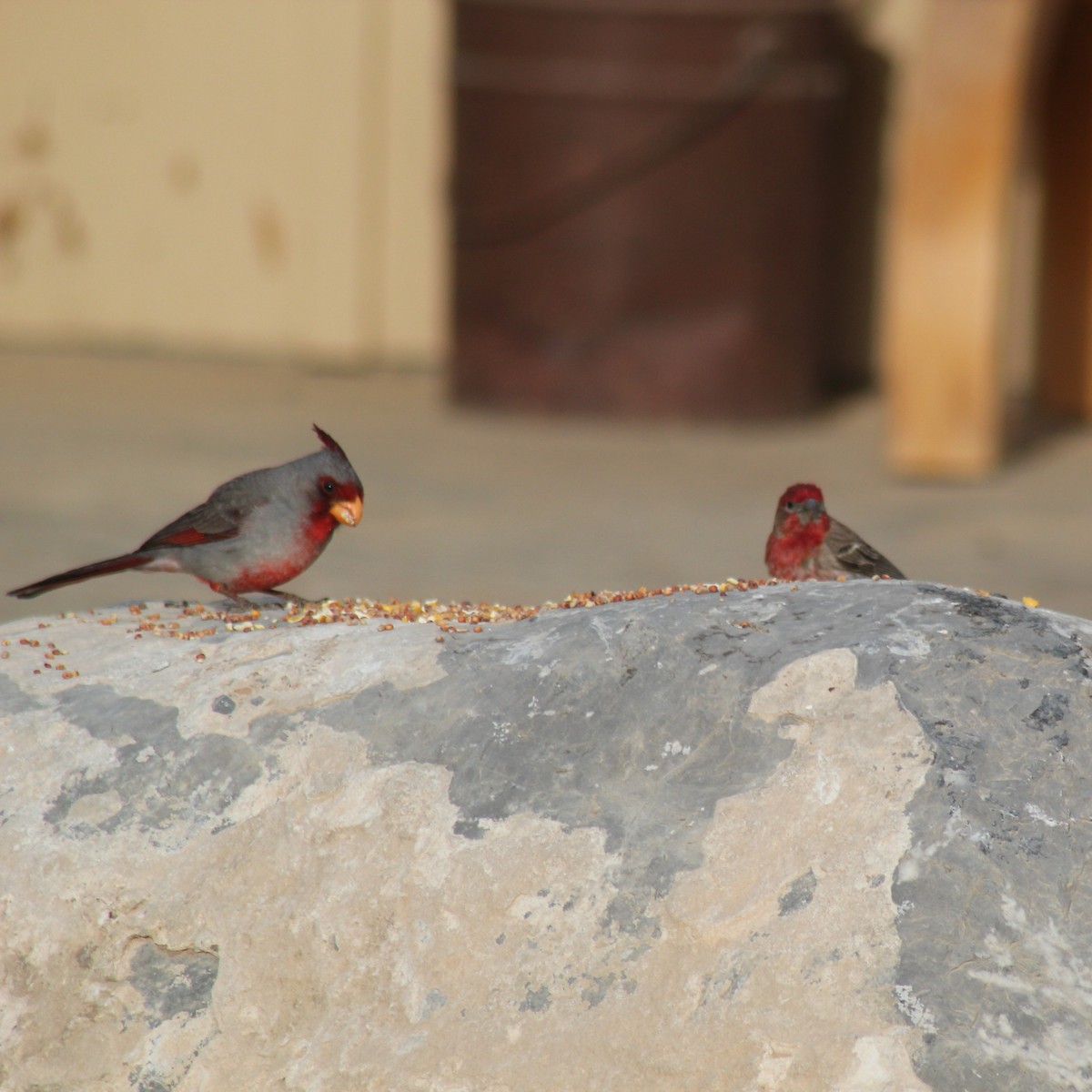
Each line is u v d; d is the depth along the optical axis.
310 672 5.50
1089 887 4.50
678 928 4.59
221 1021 4.87
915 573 14.19
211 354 24.58
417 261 23.77
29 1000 5.04
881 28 22.23
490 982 4.64
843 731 4.87
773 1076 4.23
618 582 13.98
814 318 21.06
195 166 24.28
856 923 4.46
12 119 24.77
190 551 6.74
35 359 24.58
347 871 4.97
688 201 20.11
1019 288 21.91
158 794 5.29
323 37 23.44
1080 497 17.05
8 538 15.27
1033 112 20.58
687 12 19.64
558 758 5.04
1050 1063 4.13
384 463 18.66
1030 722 4.84
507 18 20.02
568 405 20.77
